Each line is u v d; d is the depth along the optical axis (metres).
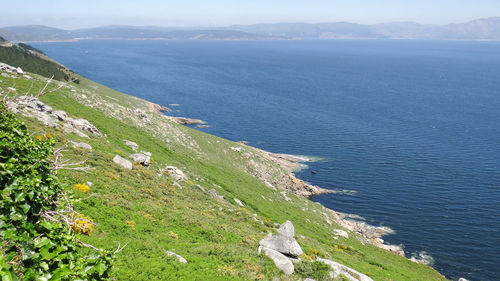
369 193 81.00
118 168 34.88
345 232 56.50
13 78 55.91
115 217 23.94
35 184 10.75
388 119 148.25
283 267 24.34
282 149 109.38
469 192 80.62
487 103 187.50
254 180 68.81
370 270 37.72
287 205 61.31
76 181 26.75
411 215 71.19
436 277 47.28
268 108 165.75
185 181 46.06
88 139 41.88
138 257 19.50
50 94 56.88
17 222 9.82
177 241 24.14
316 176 90.06
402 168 94.75
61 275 9.69
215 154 82.50
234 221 35.53
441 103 186.38
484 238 62.78
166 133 75.31
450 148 110.88
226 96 192.38
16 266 9.13
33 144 12.62
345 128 133.25
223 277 20.17
